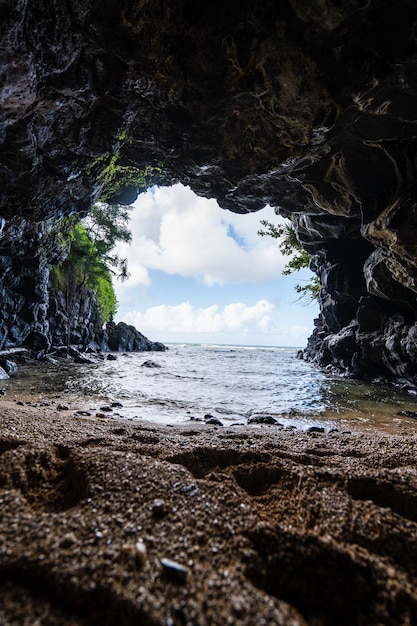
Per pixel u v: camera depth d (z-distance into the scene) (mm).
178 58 6414
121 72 6695
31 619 1564
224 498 2699
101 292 31484
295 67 6289
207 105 7414
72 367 18469
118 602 1653
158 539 2131
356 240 18188
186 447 4016
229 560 2037
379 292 15898
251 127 7945
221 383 14695
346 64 6215
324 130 7625
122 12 5551
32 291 18703
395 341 14703
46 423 4938
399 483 3010
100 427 5223
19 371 15664
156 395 11102
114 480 2736
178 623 1586
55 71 6230
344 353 19484
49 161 8391
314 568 2059
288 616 1687
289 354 42375
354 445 4992
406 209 9398
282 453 3924
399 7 5320
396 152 9016
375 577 1979
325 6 5344
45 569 1798
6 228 11266
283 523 2566
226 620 1625
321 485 3002
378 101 7004
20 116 6762
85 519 2252
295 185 11492
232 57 6262
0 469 2857
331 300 21625
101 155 8797
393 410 10195
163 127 8375
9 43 5246
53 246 17906
